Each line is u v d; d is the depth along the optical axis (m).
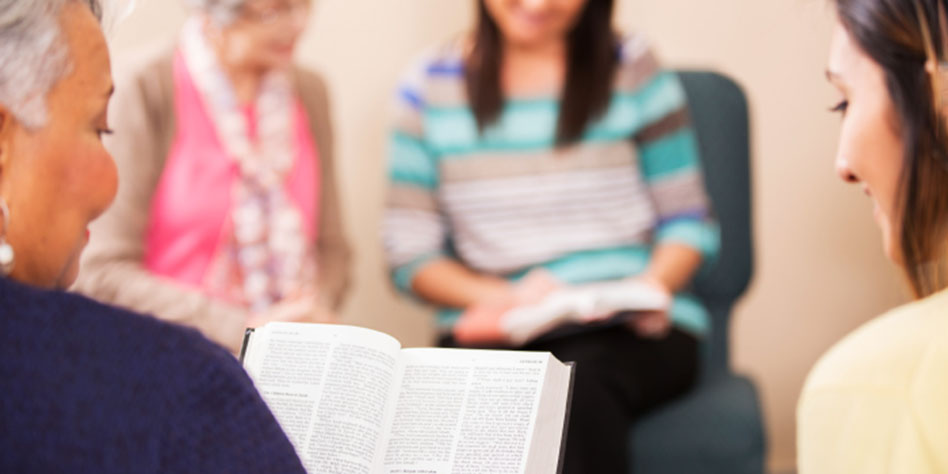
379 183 2.88
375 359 0.97
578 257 2.38
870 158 1.11
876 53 1.08
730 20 2.90
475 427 0.95
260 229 2.25
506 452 0.94
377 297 2.92
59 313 0.74
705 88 2.61
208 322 2.08
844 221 2.97
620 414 2.10
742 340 3.03
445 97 2.43
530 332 2.17
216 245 2.22
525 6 2.30
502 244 2.40
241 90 2.27
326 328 0.98
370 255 2.90
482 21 2.40
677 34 2.91
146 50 2.25
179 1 2.63
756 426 2.24
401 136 2.45
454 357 0.98
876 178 1.12
